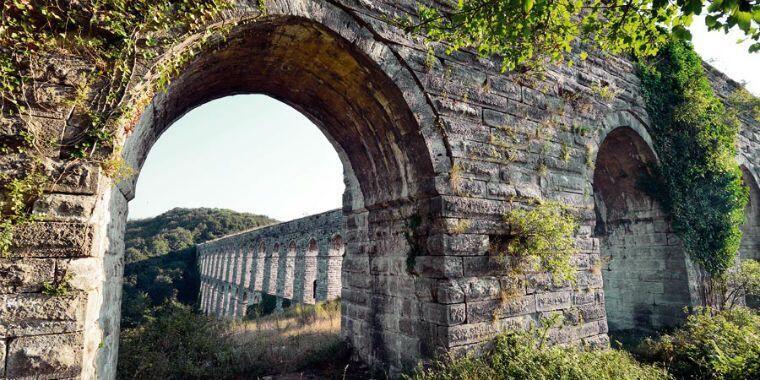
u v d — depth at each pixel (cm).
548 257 835
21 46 447
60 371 408
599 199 1483
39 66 454
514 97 902
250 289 3547
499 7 591
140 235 7912
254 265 3544
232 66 754
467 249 757
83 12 481
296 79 853
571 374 630
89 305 438
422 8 696
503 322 764
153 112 614
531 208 859
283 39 702
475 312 738
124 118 478
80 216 439
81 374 419
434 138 774
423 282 771
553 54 768
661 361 905
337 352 1012
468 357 697
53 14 457
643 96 1249
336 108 915
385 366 878
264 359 977
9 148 428
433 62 793
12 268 405
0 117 429
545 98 960
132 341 911
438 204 755
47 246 421
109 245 554
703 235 1276
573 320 868
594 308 915
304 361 979
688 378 799
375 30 729
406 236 837
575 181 966
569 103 1014
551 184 919
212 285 5069
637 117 1212
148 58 509
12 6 448
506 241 815
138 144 627
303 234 2647
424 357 755
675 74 1325
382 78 749
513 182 853
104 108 473
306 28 677
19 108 437
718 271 1288
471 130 820
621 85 1192
